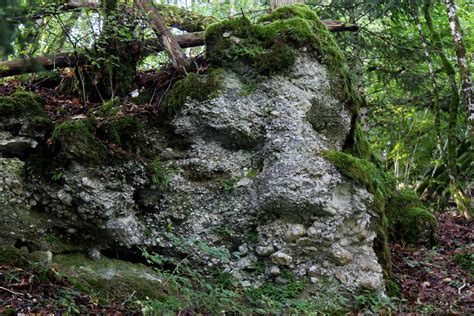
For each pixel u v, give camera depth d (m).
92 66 7.14
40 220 5.80
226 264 6.35
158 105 6.91
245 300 6.14
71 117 6.39
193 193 6.52
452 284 7.04
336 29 8.71
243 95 6.84
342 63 7.47
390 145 14.22
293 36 7.01
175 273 6.28
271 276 6.31
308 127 6.87
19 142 5.87
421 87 12.53
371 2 11.27
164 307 5.23
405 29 12.30
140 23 7.26
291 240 6.32
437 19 13.41
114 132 6.20
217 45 7.05
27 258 5.50
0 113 5.84
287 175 6.32
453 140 10.55
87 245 5.99
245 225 6.47
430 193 11.47
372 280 6.34
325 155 6.56
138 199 6.38
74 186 5.82
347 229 6.45
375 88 13.68
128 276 5.79
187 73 7.09
